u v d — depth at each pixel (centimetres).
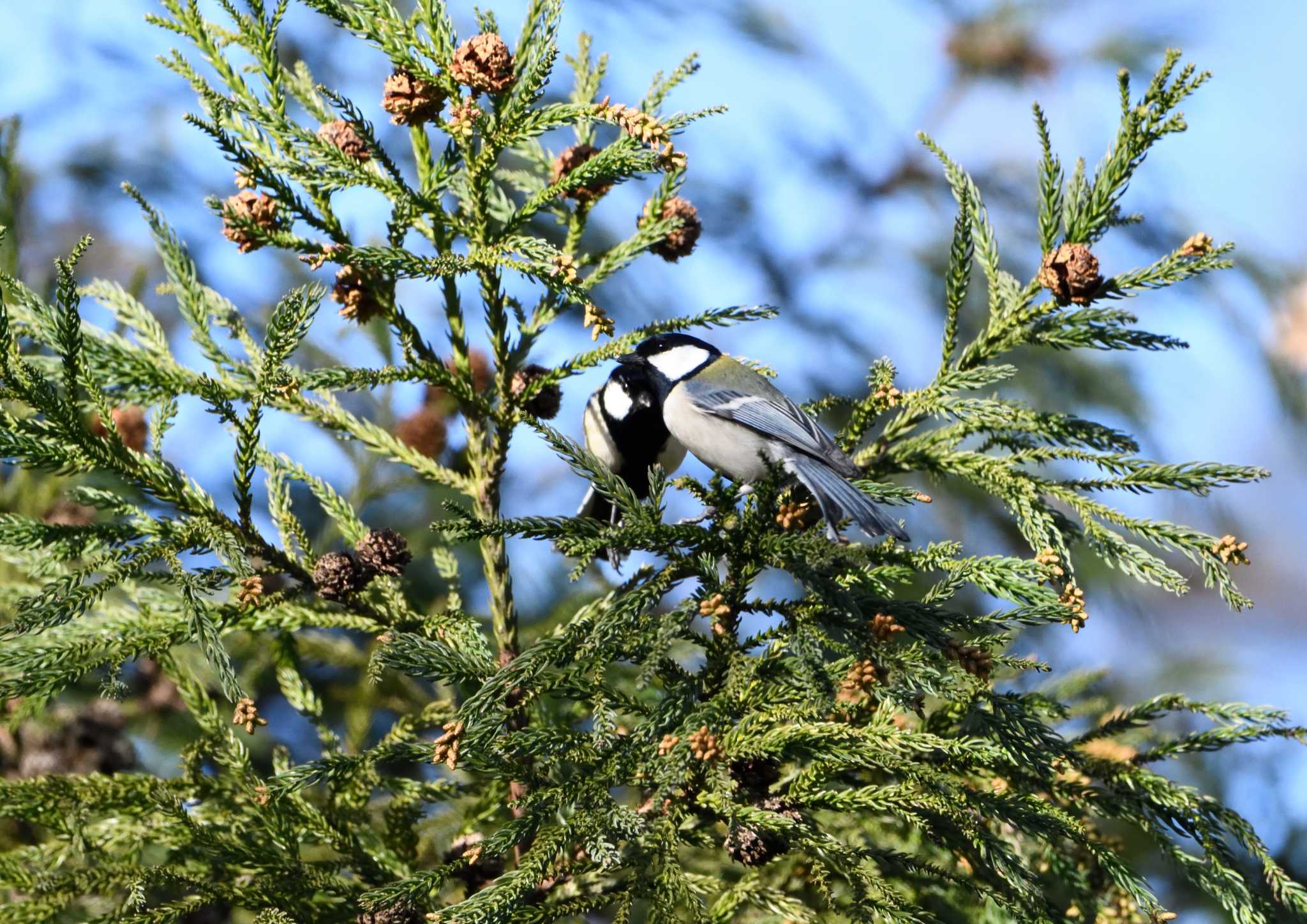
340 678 1002
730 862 816
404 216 730
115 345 805
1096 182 768
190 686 751
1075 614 637
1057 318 785
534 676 606
